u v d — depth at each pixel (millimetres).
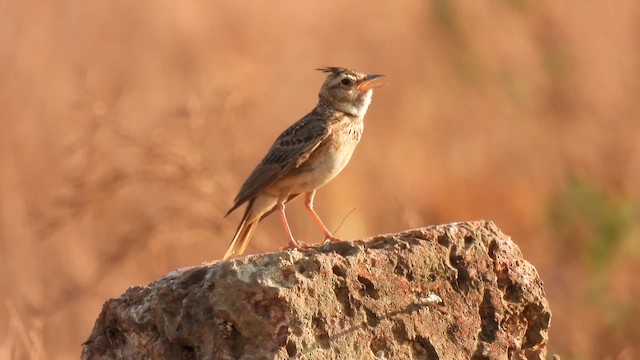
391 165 20625
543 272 19547
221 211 17469
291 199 13141
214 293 8727
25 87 20750
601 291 18000
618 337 17250
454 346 9398
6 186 18219
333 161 12844
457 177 21234
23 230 17562
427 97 23031
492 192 20938
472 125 22562
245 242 12867
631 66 24047
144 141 17484
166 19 23797
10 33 22453
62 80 20859
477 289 9625
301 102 21984
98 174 17312
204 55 22797
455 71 23922
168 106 18922
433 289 9414
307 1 25625
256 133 19766
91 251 17422
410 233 9516
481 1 25172
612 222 19812
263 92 21312
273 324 8617
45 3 23672
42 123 19641
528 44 24328
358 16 25500
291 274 8727
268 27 24547
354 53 24578
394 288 9188
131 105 19547
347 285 8953
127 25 23578
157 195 17562
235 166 18234
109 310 9422
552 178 21484
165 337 9008
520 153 21906
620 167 21750
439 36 24906
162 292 9031
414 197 20297
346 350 8852
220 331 8703
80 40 22781
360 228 18266
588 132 22500
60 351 16219
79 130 18031
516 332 9859
